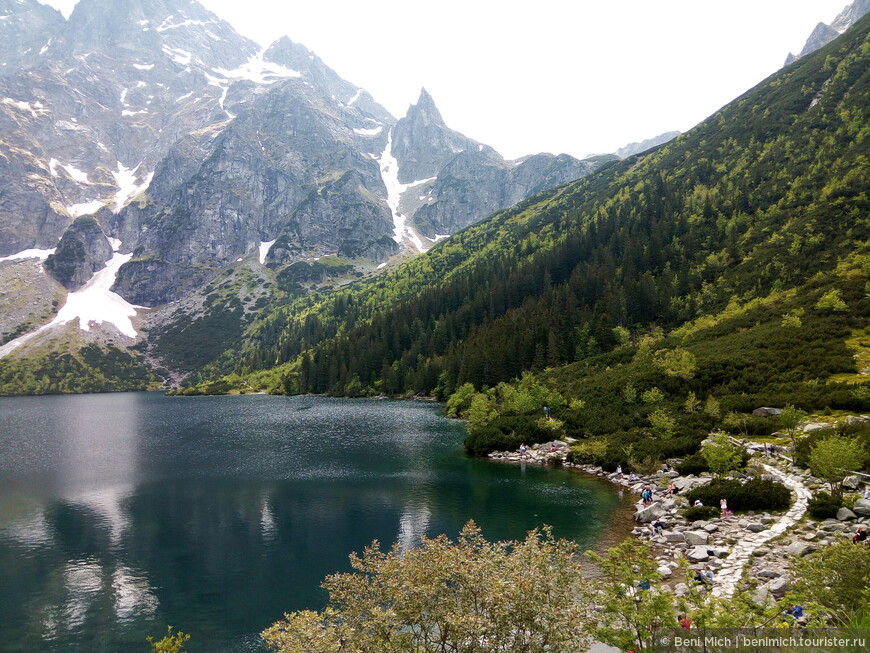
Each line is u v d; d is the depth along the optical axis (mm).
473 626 14102
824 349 71125
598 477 55031
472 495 49344
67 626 26984
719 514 37031
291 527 41688
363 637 15102
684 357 74500
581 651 15898
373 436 89062
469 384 114312
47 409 163000
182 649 24578
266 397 189250
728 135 197750
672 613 15586
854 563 17688
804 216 119125
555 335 126750
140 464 69625
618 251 166000
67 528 42938
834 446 34344
